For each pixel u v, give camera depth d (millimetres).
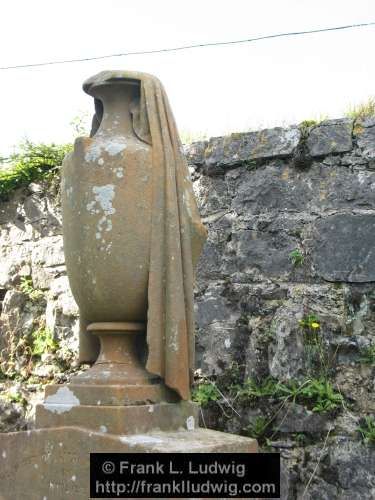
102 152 1698
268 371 2484
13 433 1746
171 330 1657
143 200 1691
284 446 2383
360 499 2238
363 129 2455
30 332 3219
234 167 2688
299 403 2385
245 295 2588
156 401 1674
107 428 1579
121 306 1687
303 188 2539
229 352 2584
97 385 1646
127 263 1667
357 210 2428
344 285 2412
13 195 3361
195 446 1552
